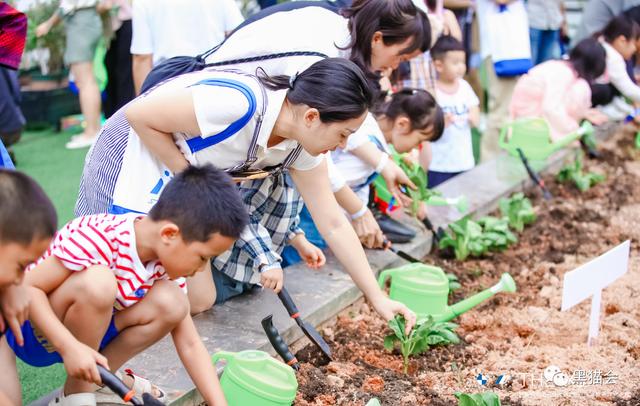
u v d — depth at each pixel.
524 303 3.91
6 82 5.86
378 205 4.37
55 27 6.59
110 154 2.93
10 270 2.05
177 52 4.80
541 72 5.91
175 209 2.28
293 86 2.67
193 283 3.26
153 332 2.50
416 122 4.16
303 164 3.06
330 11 3.23
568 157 6.24
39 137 6.98
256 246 3.04
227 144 2.74
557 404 2.92
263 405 2.60
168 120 2.69
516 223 4.82
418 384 3.07
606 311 3.79
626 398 2.96
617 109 7.25
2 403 2.15
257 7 6.25
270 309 3.42
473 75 7.42
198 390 2.66
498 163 5.74
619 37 6.49
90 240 2.35
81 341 2.38
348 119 2.60
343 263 3.21
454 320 3.66
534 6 7.38
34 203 2.04
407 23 3.21
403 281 3.40
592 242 4.75
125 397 2.22
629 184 5.91
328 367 3.14
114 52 6.34
